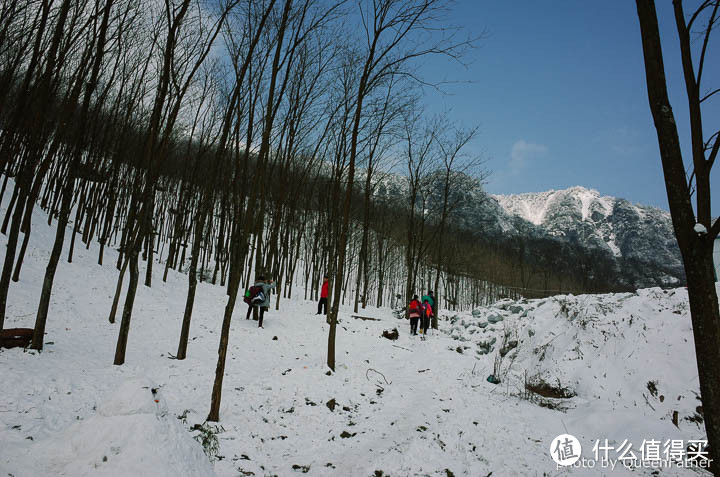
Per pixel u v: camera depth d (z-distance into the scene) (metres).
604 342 10.22
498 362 11.52
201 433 5.35
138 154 19.41
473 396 8.52
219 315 14.11
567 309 12.59
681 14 5.18
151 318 12.12
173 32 7.95
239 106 11.41
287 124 14.76
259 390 7.38
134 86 15.77
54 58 7.62
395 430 6.40
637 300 11.23
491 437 6.13
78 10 8.24
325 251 24.05
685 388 8.16
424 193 19.67
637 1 5.10
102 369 7.14
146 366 7.83
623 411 6.89
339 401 7.40
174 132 16.70
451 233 33.06
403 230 33.50
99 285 13.96
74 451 3.27
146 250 20.75
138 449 3.15
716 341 4.52
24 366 6.34
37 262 13.62
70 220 22.61
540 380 9.55
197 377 7.68
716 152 4.84
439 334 16.58
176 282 18.41
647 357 9.16
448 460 5.29
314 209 27.11
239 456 5.08
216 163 10.17
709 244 4.58
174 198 25.02
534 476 4.84
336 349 11.62
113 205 18.56
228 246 22.14
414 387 8.84
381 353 11.85
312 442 5.85
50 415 4.93
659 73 4.91
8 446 3.51
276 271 22.27
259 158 7.42
